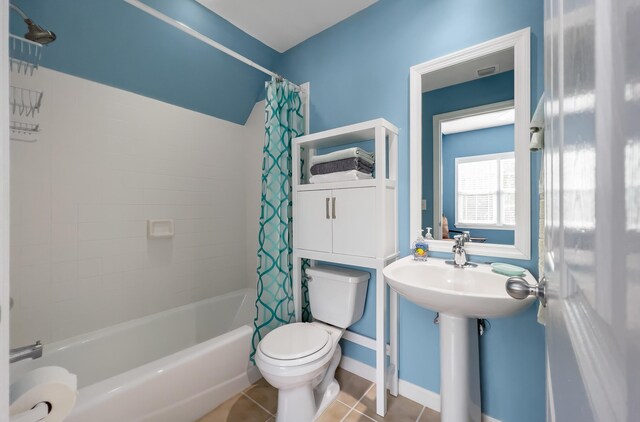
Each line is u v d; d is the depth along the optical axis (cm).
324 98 196
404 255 161
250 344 168
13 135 144
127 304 186
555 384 40
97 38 160
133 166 190
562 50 34
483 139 137
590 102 22
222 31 190
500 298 94
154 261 200
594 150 21
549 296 49
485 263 135
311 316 200
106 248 178
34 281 152
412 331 158
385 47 167
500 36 130
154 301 199
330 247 164
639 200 13
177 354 139
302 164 200
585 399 24
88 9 151
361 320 180
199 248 227
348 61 184
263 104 245
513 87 130
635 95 13
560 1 36
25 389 56
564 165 33
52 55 153
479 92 138
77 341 161
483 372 135
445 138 148
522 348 127
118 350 174
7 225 46
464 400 118
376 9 171
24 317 149
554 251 42
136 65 180
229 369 158
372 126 149
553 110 43
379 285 145
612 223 17
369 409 150
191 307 213
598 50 20
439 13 148
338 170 161
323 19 186
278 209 185
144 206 195
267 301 181
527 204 124
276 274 183
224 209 245
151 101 199
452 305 102
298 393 135
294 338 145
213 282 236
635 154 13
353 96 181
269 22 189
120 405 113
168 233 205
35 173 152
